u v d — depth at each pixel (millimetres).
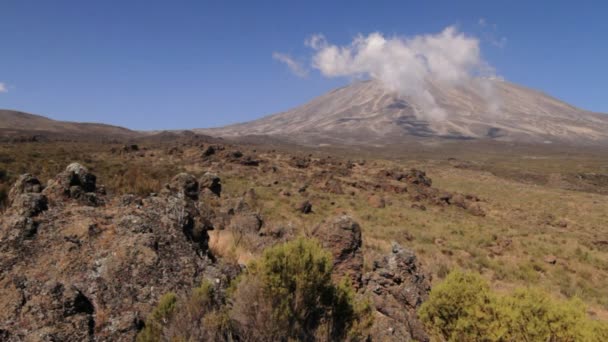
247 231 13398
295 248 5801
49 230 6254
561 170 119375
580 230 33781
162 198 8953
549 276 17125
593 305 13609
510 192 61281
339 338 5566
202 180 24219
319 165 62938
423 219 30516
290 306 5410
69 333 4539
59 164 35281
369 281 9531
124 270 5750
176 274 6066
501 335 5293
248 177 45656
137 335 4824
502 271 16797
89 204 8148
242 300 5297
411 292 8430
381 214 30312
